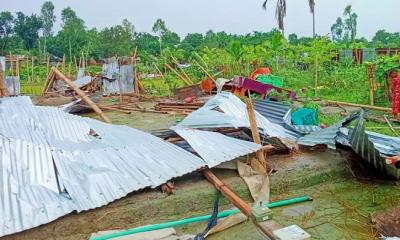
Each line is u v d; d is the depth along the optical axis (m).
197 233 4.70
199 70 22.14
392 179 6.25
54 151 5.12
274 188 5.82
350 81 16.89
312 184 6.11
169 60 25.53
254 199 5.49
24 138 5.30
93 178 4.82
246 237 4.59
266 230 3.89
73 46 54.44
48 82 16.91
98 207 4.56
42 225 4.22
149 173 5.13
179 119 10.76
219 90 13.72
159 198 5.01
